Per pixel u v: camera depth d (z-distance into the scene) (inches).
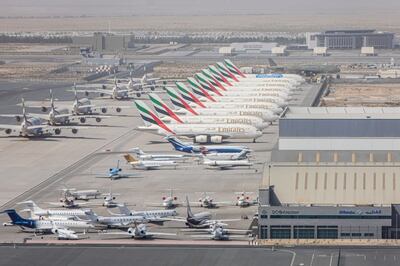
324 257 7539.4
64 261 7490.2
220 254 7642.7
